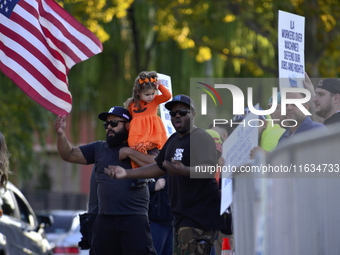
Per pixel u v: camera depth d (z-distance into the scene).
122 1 61.09
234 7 55.59
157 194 27.14
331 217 14.26
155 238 27.03
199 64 76.69
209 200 20.11
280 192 15.59
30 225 32.97
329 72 56.97
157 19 61.53
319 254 14.62
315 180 14.56
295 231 15.12
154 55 79.56
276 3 51.38
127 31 80.50
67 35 24.61
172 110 20.33
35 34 24.16
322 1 50.34
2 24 24.08
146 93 23.12
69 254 40.66
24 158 74.31
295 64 20.80
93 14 60.41
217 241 26.56
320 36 53.22
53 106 23.98
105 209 22.23
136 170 20.78
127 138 23.20
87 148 23.36
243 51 69.19
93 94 83.88
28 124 73.31
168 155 20.64
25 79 23.92
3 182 21.67
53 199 118.19
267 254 16.30
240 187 18.48
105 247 22.36
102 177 22.53
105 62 80.88
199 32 68.25
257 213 16.94
